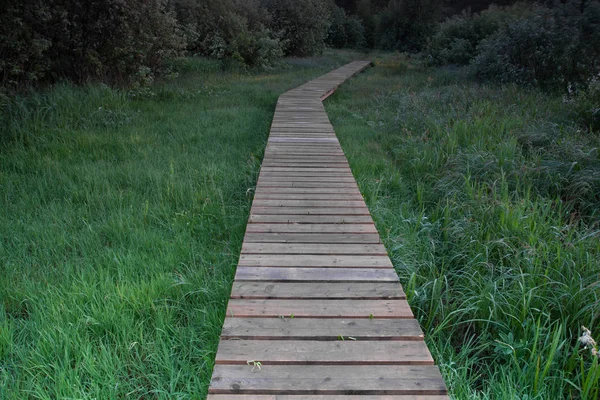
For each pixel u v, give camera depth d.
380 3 46.59
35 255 3.65
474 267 3.56
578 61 12.33
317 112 10.13
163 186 5.27
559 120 8.31
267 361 2.11
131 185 5.37
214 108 10.80
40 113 7.46
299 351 2.19
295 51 27.72
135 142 7.17
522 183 5.46
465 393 2.30
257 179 5.40
